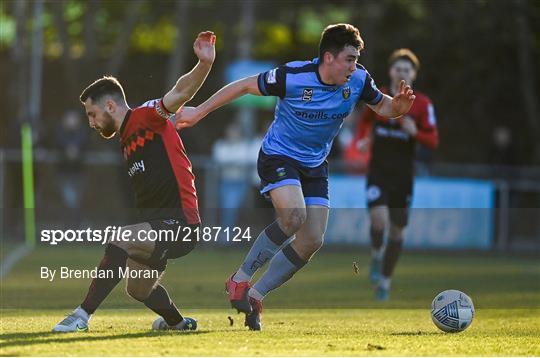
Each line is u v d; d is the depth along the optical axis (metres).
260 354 20.70
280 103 26.42
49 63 95.69
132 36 101.38
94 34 87.19
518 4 87.56
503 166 70.44
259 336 24.05
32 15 95.31
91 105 24.83
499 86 91.19
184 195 24.94
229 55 91.44
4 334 23.55
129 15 87.31
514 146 71.19
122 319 28.70
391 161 38.78
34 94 81.75
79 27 99.88
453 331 26.28
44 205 65.62
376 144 39.03
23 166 63.59
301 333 25.25
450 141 91.69
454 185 63.66
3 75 92.50
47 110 95.06
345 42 25.45
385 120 38.72
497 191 64.38
